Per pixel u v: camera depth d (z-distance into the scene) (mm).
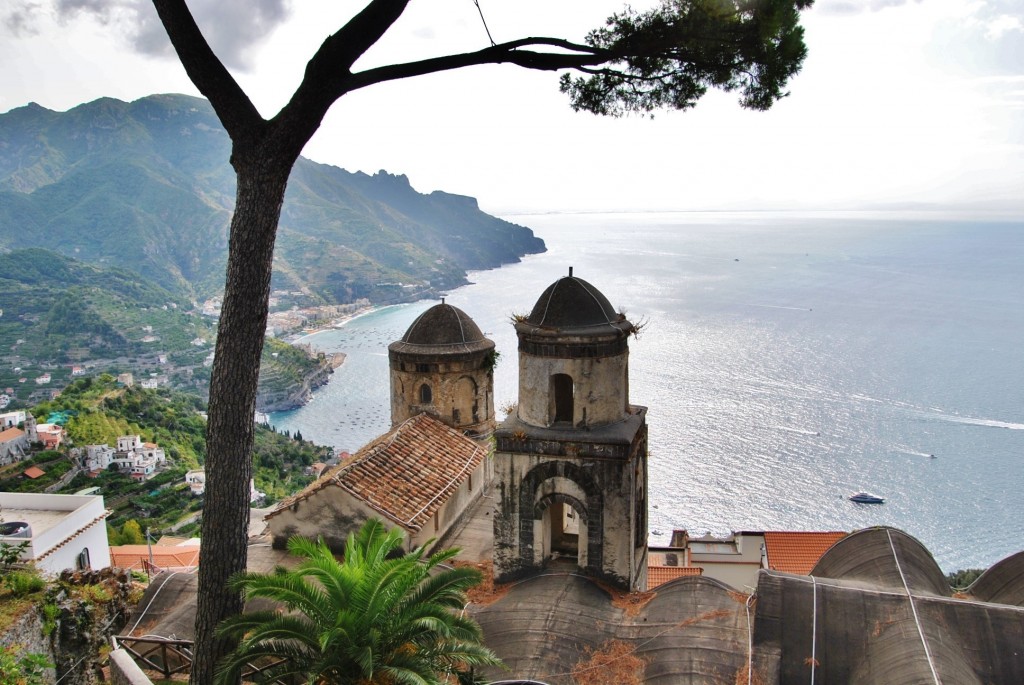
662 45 16219
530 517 22766
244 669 17344
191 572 25516
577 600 20734
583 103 18703
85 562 45375
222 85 14133
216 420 14688
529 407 23109
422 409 30938
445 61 14977
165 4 13578
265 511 35781
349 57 14227
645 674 17609
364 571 14062
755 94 17000
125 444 96500
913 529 78750
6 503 48000
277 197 14594
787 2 15703
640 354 171250
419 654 13641
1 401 151625
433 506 25172
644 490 24156
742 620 18734
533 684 17531
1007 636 16781
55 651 23578
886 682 15469
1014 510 82812
